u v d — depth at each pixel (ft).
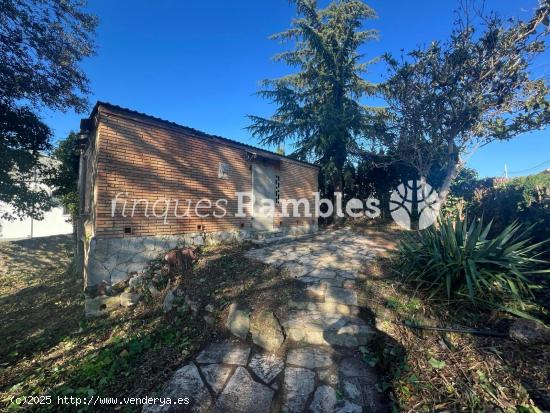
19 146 32.76
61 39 27.99
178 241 21.29
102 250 17.10
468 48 21.25
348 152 42.11
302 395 8.19
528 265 12.59
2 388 10.64
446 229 13.91
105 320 15.67
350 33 38.45
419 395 7.73
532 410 6.75
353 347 10.09
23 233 57.36
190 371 9.59
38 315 19.12
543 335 8.69
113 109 17.95
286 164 34.27
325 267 17.30
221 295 14.26
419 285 12.55
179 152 21.77
